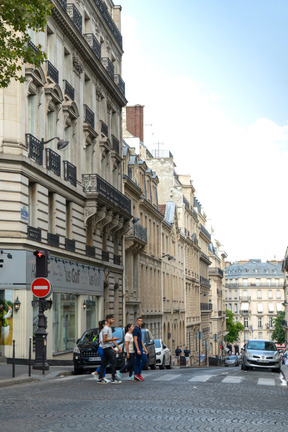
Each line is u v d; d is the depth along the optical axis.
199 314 92.75
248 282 175.12
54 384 18.72
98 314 40.19
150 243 58.94
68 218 34.41
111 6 47.16
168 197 77.69
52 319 30.86
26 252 27.28
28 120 28.53
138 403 13.54
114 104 45.19
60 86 32.81
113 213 41.25
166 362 36.38
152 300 59.50
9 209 26.77
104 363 19.12
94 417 11.42
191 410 12.62
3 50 17.58
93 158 39.00
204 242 105.00
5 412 11.95
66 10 32.75
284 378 24.69
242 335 174.12
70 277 33.78
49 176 30.02
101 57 42.53
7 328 26.94
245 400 14.74
